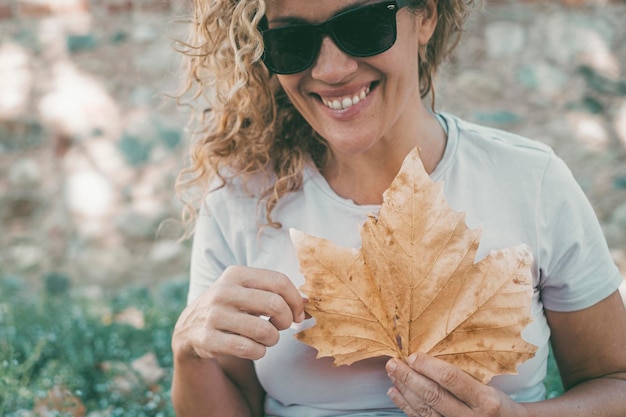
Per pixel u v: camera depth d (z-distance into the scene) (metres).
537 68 4.49
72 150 4.78
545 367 1.70
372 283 1.47
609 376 1.66
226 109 1.78
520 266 1.43
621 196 4.14
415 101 1.63
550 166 1.62
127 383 2.76
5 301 3.89
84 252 4.62
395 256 1.45
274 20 1.50
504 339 1.43
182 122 4.66
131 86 4.78
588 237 1.62
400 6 1.45
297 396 1.70
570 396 1.60
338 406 1.68
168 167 4.64
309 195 1.71
